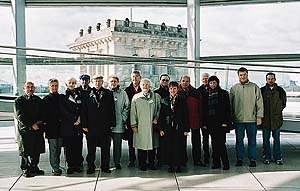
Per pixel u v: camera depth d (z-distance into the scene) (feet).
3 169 21.31
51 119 19.65
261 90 22.82
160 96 21.42
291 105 23.67
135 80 22.04
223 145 21.33
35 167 20.10
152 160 21.40
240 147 22.20
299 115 23.52
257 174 20.01
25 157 19.58
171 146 20.70
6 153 25.95
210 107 21.38
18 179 19.11
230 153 26.43
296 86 23.63
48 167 21.81
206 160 22.56
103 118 20.18
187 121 20.80
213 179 18.99
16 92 24.27
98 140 20.57
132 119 20.81
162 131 20.74
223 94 21.34
